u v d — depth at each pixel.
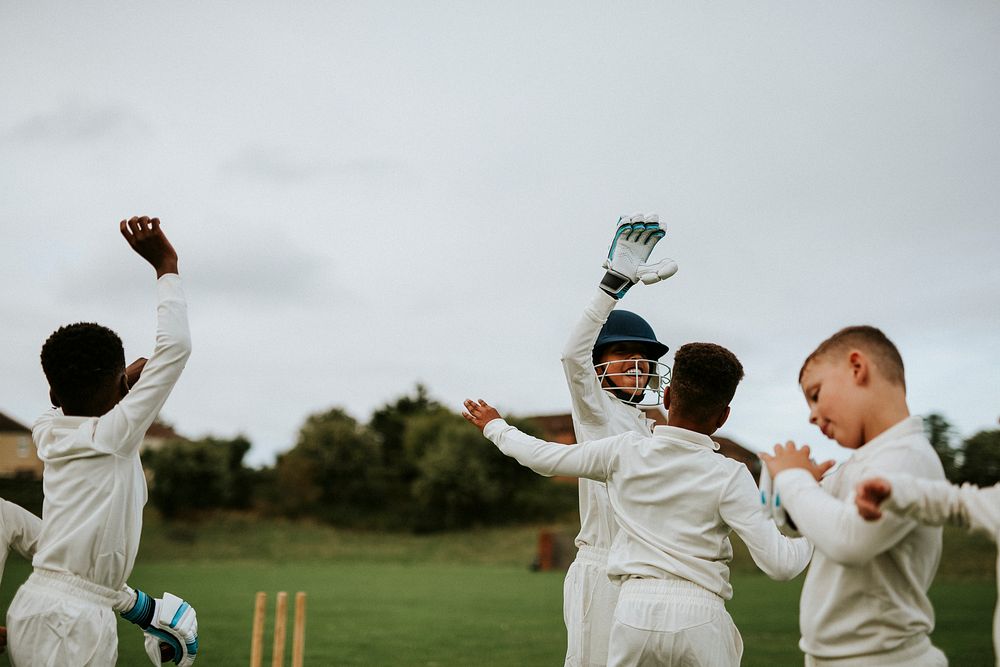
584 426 4.11
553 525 44.12
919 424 2.56
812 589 2.66
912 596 2.53
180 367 3.25
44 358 3.28
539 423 53.81
